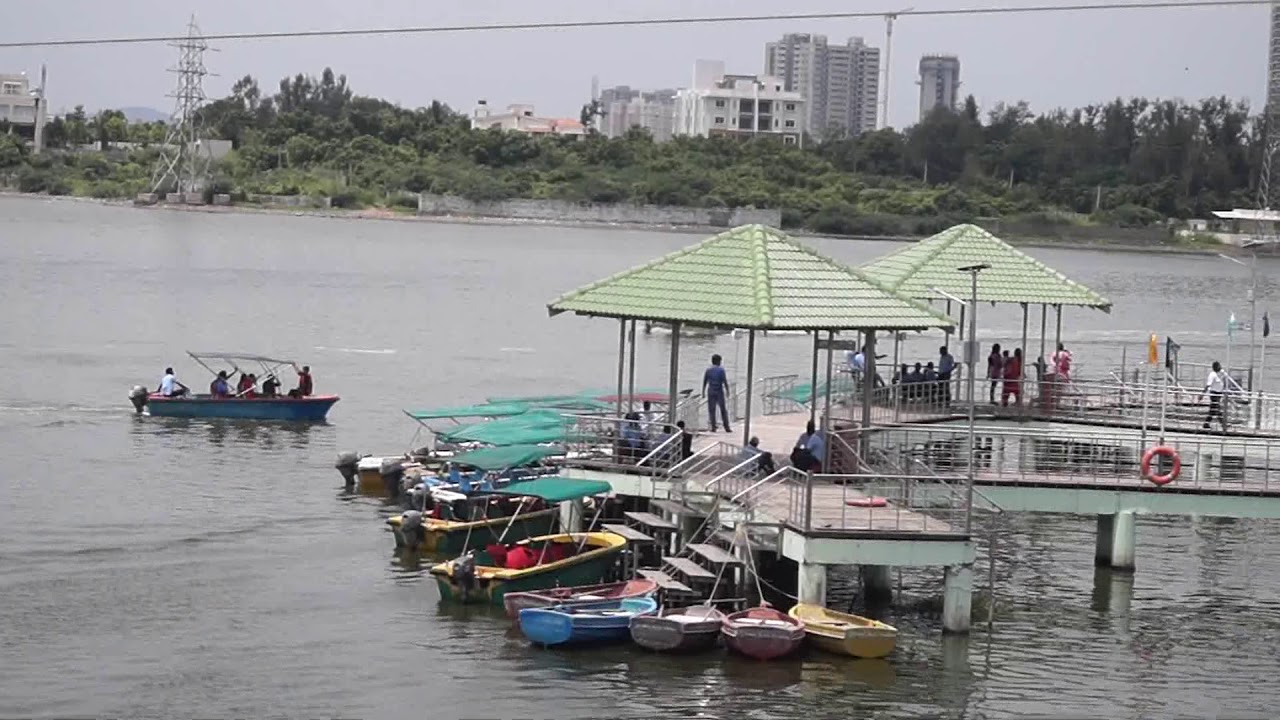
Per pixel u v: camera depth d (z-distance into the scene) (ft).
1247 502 148.36
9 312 364.17
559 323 396.37
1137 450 170.30
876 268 189.37
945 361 185.98
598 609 127.54
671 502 142.31
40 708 110.42
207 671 118.93
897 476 131.03
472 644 126.11
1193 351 366.84
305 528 164.25
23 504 170.71
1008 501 148.15
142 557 150.61
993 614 139.85
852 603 141.18
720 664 122.31
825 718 112.37
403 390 271.90
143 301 404.36
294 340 340.80
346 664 121.19
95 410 235.61
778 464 144.66
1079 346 368.89
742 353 336.90
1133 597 147.84
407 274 527.40
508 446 164.04
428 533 154.20
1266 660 130.52
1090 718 115.14
